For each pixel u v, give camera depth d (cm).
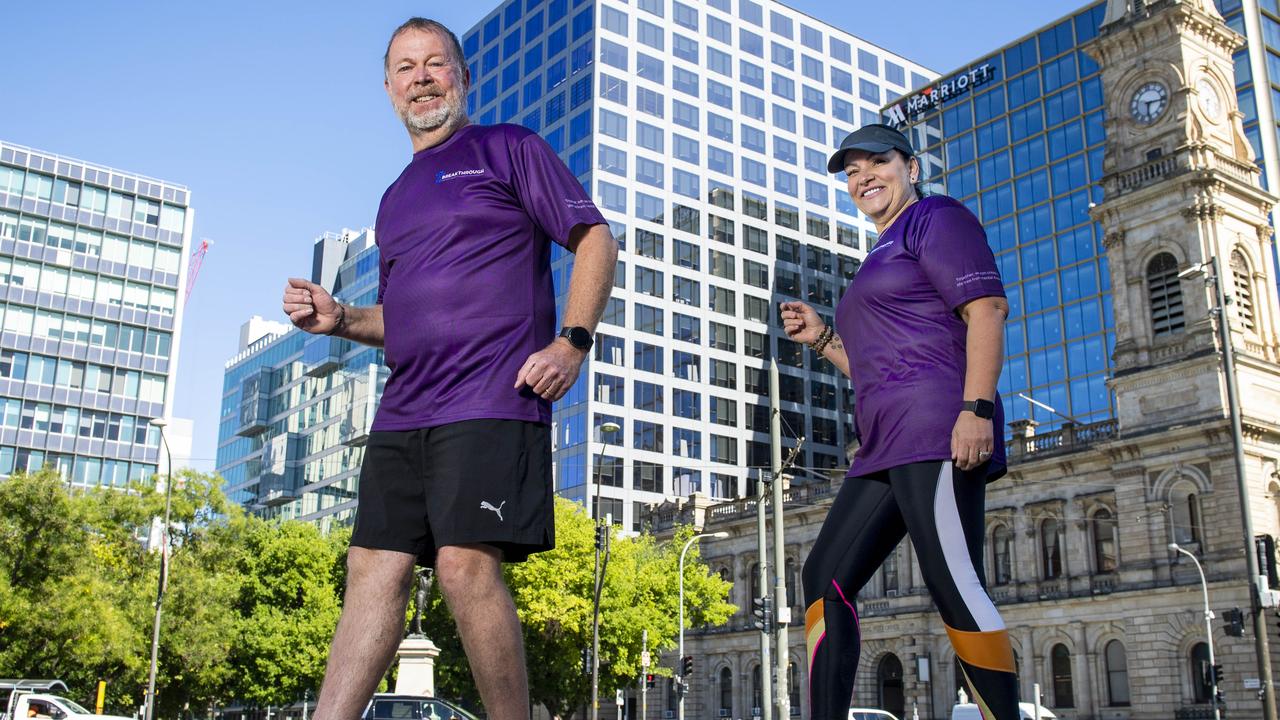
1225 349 3272
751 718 7162
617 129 9744
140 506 4788
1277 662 4653
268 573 5769
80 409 9462
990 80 9238
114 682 4653
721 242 10112
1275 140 7762
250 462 15138
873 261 539
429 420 383
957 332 518
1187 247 5178
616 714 8012
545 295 412
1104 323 8044
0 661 3847
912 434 503
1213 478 4941
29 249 9469
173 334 10050
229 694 5612
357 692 374
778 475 2733
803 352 10338
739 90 10644
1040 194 8681
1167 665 5000
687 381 9538
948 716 6000
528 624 5150
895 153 572
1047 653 5566
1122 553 5253
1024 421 5953
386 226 423
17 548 3834
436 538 376
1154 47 5441
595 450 8888
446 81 438
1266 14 8131
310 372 13788
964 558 488
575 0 10281
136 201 10094
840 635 507
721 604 5844
